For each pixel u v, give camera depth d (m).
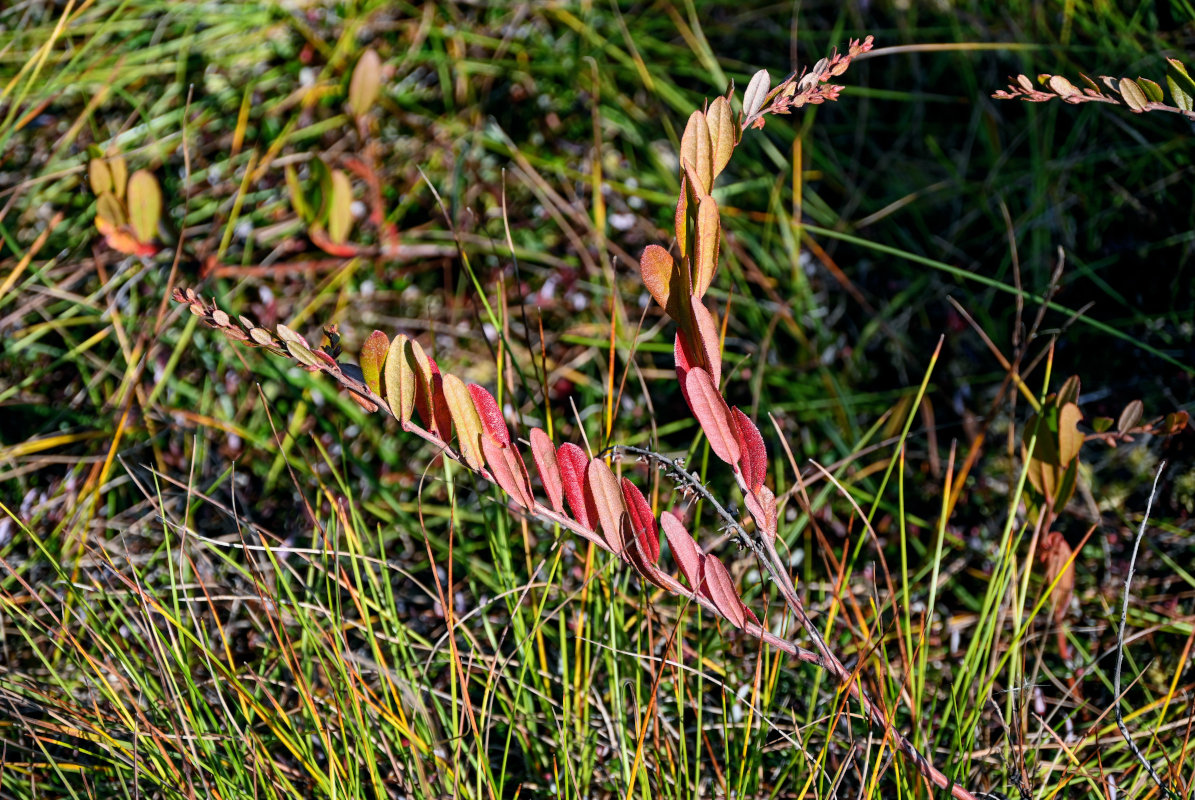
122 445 1.00
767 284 1.09
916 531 0.98
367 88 1.10
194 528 0.98
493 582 0.94
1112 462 0.99
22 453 1.00
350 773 0.84
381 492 0.97
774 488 0.99
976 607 0.94
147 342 1.05
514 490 0.76
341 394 1.03
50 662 0.93
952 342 1.06
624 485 0.76
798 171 1.08
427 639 0.94
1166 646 0.93
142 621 0.90
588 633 0.88
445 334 1.09
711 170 0.75
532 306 1.11
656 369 1.07
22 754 0.88
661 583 0.77
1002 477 0.99
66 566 0.95
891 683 0.85
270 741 0.89
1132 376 1.01
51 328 1.06
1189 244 1.06
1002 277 1.09
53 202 1.16
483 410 0.76
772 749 0.88
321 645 0.88
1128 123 1.14
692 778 0.89
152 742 0.85
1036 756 0.85
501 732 0.91
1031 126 1.14
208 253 1.11
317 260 1.13
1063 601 0.88
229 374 1.05
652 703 0.82
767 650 0.92
